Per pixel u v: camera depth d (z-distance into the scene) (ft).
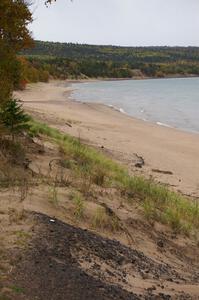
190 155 74.28
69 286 15.62
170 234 27.78
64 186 28.68
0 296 13.82
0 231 18.81
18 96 178.91
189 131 108.88
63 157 38.45
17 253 16.99
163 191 37.40
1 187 25.46
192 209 35.73
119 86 386.52
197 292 19.69
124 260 20.34
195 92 297.53
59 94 236.02
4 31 33.37
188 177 57.93
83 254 19.02
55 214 22.99
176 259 24.38
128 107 175.32
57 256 17.78
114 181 36.40
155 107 179.83
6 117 36.09
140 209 29.86
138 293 17.40
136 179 38.68
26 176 29.12
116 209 27.86
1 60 33.73
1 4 31.96
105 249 20.49
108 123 107.96
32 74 314.55
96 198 28.43
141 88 352.69
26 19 33.81
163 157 70.28
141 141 84.02
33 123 57.41
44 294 14.75
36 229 19.61
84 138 75.36
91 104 168.76
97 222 23.95
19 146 35.37
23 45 34.47
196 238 28.99
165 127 112.68
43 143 43.57
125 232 24.58
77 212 23.95
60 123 89.04
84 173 34.19
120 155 65.31
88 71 543.80
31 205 22.97
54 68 468.75
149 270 20.65
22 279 15.29
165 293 18.43
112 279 17.83
